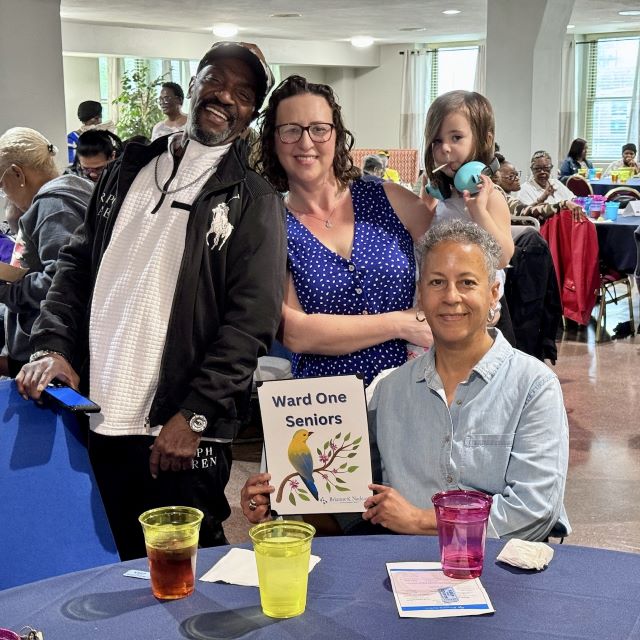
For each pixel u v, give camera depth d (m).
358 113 18.58
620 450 4.33
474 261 1.80
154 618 1.33
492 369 1.83
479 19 12.90
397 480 1.89
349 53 17.22
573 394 5.29
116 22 12.89
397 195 2.38
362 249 2.29
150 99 13.72
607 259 6.92
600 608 1.33
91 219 2.28
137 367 2.06
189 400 2.01
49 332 2.16
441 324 1.81
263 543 1.33
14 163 2.92
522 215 6.71
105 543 1.91
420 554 1.54
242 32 14.44
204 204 2.07
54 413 1.97
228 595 1.40
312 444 1.69
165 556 1.37
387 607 1.35
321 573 1.47
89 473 1.95
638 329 7.14
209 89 2.09
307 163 2.25
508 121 9.96
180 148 2.16
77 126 16.94
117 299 2.09
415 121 17.84
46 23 8.00
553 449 1.78
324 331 2.21
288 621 1.31
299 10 11.57
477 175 2.38
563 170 13.09
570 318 6.74
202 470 2.12
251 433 4.43
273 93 2.29
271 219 2.09
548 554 1.49
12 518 1.83
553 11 9.60
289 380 1.67
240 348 2.02
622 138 16.36
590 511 3.62
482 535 1.42
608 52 16.28
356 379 1.66
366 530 1.98
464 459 1.82
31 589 1.44
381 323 2.22
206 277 2.06
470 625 1.29
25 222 2.82
